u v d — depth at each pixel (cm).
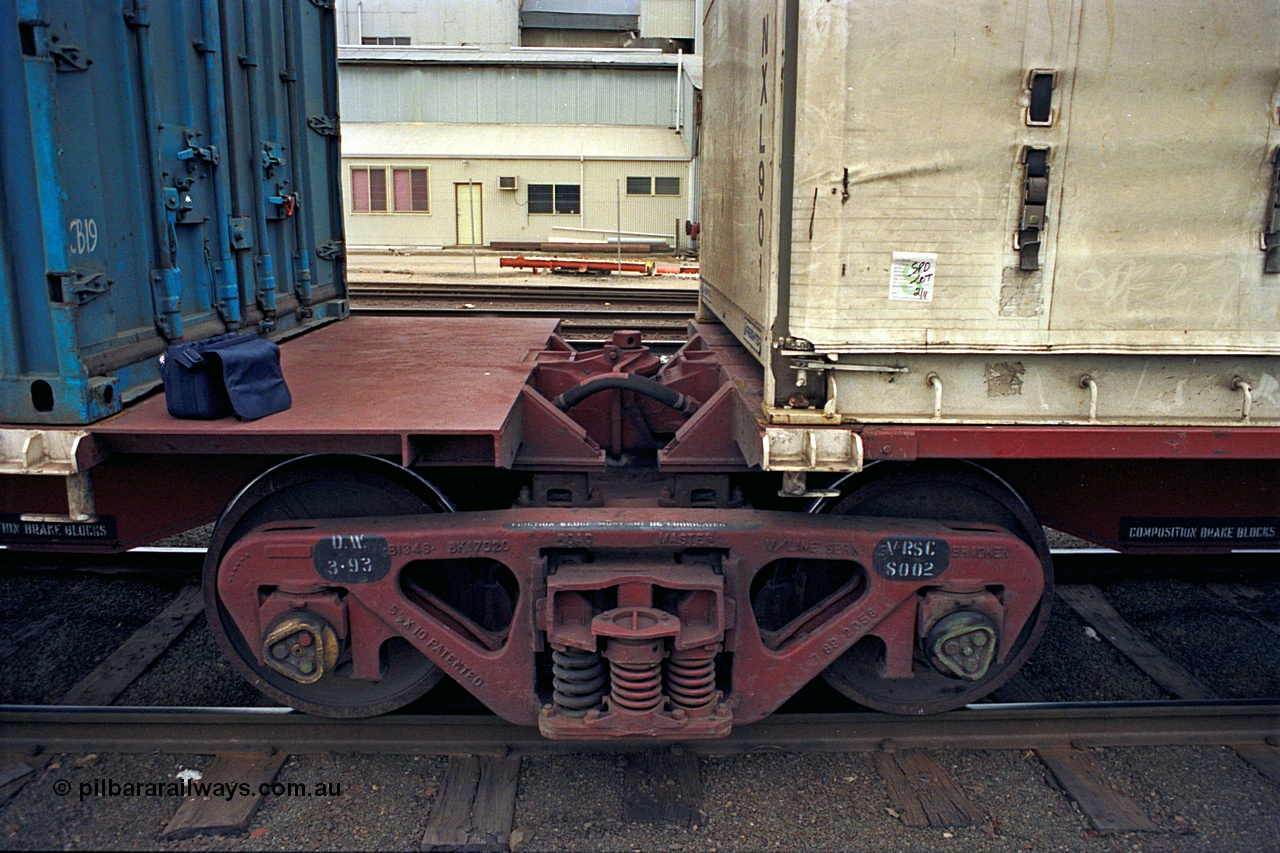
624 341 416
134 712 330
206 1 357
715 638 284
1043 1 256
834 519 305
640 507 327
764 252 301
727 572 295
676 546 296
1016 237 267
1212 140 265
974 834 288
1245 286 273
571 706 292
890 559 297
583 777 312
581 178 2828
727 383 340
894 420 282
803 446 275
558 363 404
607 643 288
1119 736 333
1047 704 342
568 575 288
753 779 313
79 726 329
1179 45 259
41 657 395
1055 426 280
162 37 333
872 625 304
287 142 468
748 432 301
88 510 276
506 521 300
